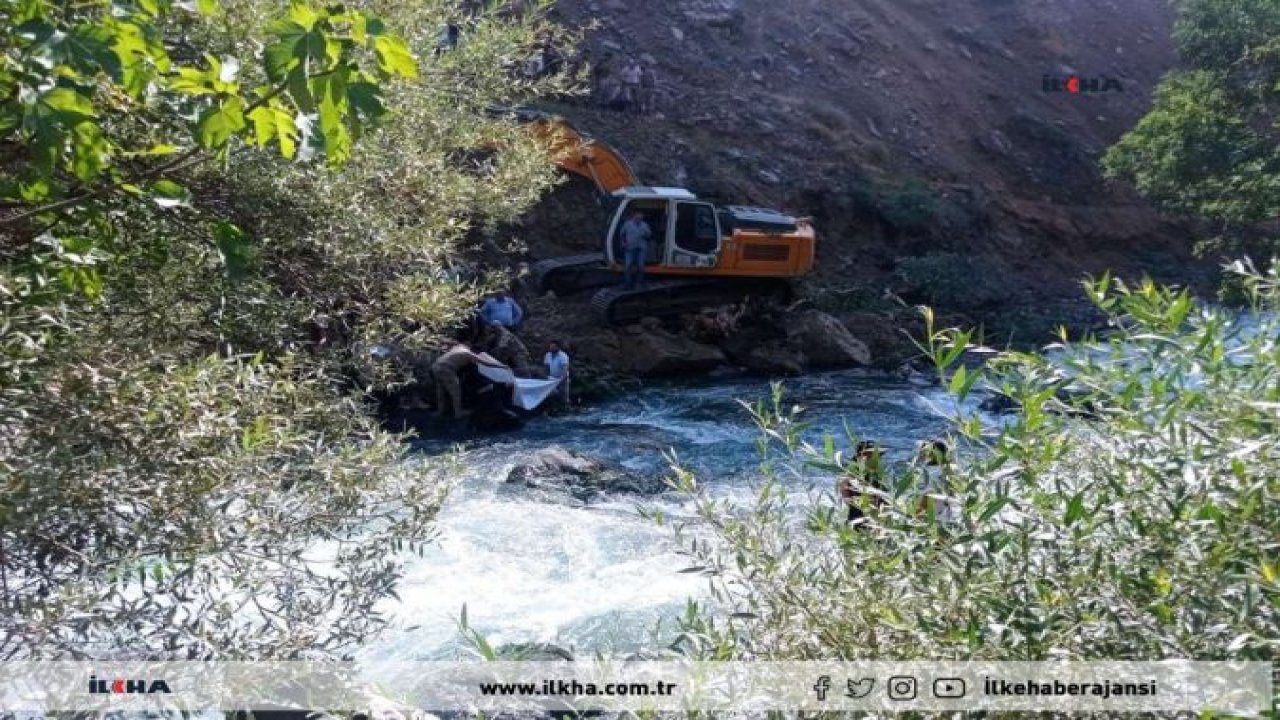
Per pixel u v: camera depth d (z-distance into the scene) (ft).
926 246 98.12
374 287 19.79
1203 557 7.88
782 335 72.64
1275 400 8.03
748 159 96.68
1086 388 9.05
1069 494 8.70
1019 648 8.13
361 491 13.10
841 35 117.80
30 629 9.83
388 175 20.44
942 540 8.57
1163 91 81.15
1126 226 113.09
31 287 11.33
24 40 9.68
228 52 15.07
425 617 25.72
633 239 69.46
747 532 10.28
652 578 29.25
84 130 10.10
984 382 9.39
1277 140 74.33
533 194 26.96
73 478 10.21
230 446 11.82
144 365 11.68
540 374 58.44
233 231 13.51
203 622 11.19
